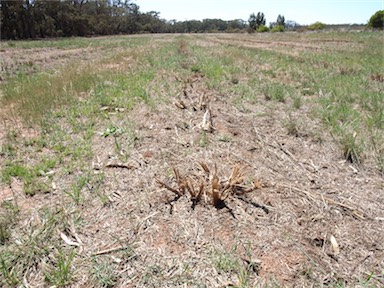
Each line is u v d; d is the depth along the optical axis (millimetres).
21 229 1887
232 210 2119
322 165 2785
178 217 2041
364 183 2502
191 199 2225
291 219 2045
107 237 1854
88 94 4918
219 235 1883
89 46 17047
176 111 4027
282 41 20000
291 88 5438
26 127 3553
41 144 3066
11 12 32688
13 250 1717
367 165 2768
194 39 25188
